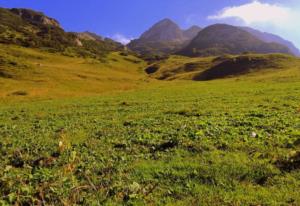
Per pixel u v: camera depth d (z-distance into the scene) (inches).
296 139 623.5
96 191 450.3
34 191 450.3
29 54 6520.7
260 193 419.8
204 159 555.8
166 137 732.0
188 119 997.2
